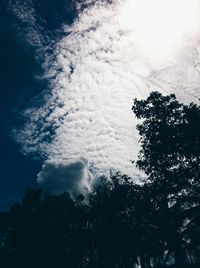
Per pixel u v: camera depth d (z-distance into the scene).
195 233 22.28
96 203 34.28
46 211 37.81
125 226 31.03
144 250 26.03
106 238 32.91
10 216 37.53
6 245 37.19
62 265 36.12
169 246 23.20
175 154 23.62
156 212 24.64
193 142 23.14
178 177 23.08
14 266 36.25
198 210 22.59
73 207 37.88
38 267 36.00
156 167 24.31
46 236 36.56
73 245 36.28
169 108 24.03
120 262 33.25
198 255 22.20
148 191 25.42
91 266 36.03
